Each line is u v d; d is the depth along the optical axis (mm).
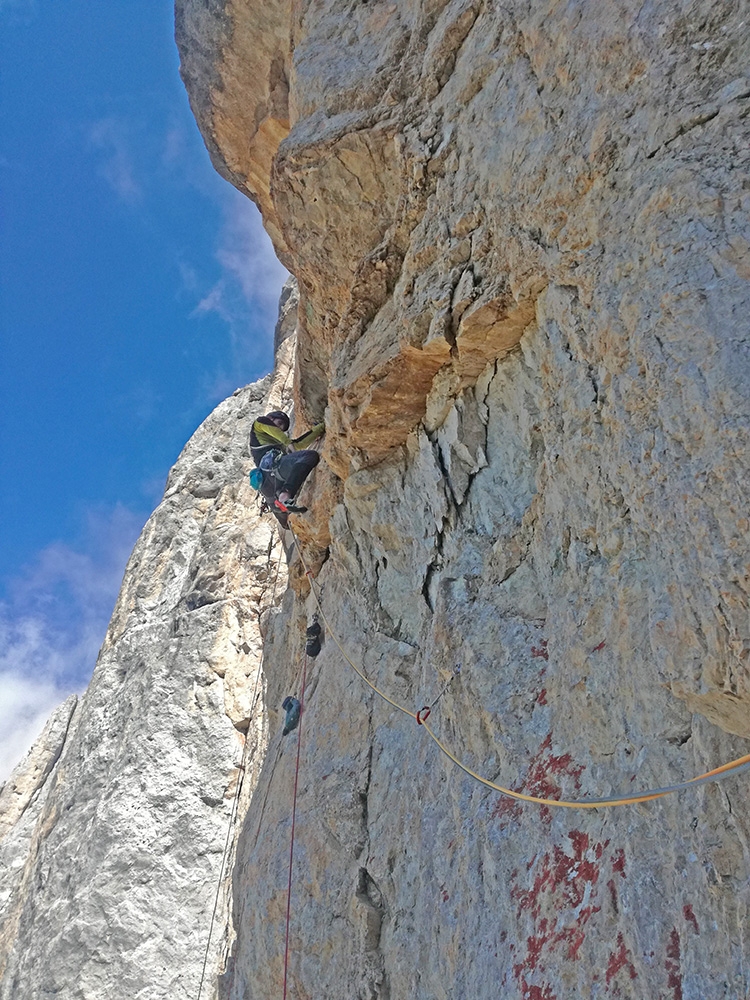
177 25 10539
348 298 8359
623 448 4016
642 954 3551
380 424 7227
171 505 27125
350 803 7129
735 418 3352
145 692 21266
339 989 6246
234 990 8648
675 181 4035
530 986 4023
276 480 9094
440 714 5809
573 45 5168
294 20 9234
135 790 19172
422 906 5426
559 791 4457
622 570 4387
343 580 9117
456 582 6117
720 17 4203
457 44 6699
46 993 16719
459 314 6047
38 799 27953
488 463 6293
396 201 7500
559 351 5051
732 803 3422
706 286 3672
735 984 3152
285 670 12398
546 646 5145
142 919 17453
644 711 4039
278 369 26219
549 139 5230
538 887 4301
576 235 4777
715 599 3307
